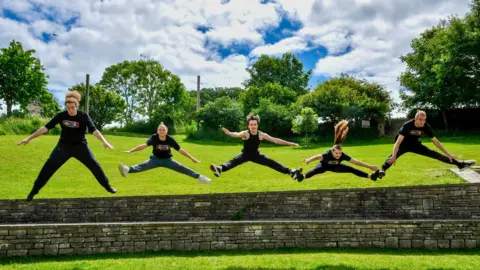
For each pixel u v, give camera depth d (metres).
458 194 11.97
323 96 35.47
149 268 9.16
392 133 37.53
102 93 48.19
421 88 34.94
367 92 37.91
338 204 12.43
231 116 35.94
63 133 8.54
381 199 12.31
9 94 40.56
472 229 10.58
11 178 16.27
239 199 12.64
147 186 15.28
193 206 12.62
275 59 58.69
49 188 14.80
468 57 32.53
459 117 35.41
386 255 10.05
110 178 16.73
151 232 10.75
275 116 35.09
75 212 12.38
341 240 10.85
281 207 12.55
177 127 44.97
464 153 19.03
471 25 33.41
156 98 59.47
